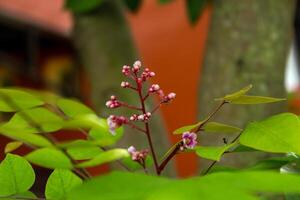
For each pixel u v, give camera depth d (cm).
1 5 307
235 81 130
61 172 64
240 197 47
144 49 347
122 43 146
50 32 328
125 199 48
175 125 330
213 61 133
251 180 49
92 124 54
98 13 147
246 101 62
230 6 133
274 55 131
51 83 333
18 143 63
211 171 66
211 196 47
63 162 54
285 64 134
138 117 63
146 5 349
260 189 48
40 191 65
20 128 56
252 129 61
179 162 300
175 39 340
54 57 337
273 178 49
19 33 317
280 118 61
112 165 102
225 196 47
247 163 117
